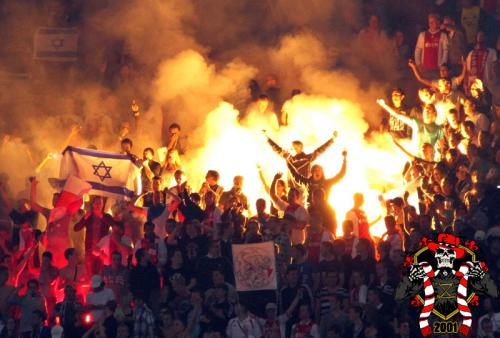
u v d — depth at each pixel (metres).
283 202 64.94
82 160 66.62
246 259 58.12
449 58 75.50
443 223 61.47
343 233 60.78
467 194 60.81
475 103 68.31
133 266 59.69
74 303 59.84
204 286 59.00
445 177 62.34
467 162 64.75
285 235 60.03
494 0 77.31
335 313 56.44
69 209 64.94
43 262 62.69
